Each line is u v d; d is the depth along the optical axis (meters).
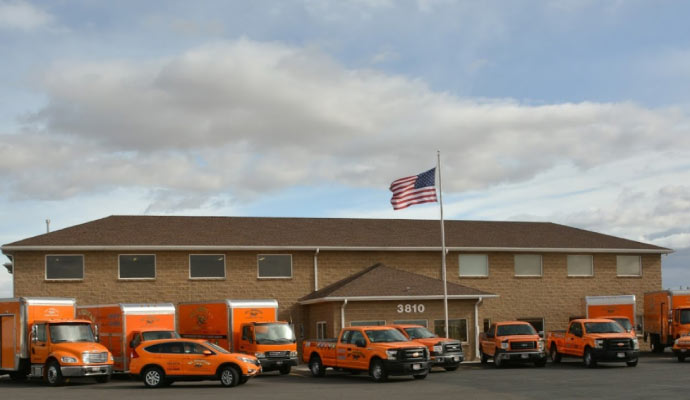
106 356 29.36
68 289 40.06
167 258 41.84
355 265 44.84
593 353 33.72
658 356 41.66
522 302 47.12
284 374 32.75
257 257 43.28
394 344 28.52
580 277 48.56
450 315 41.16
